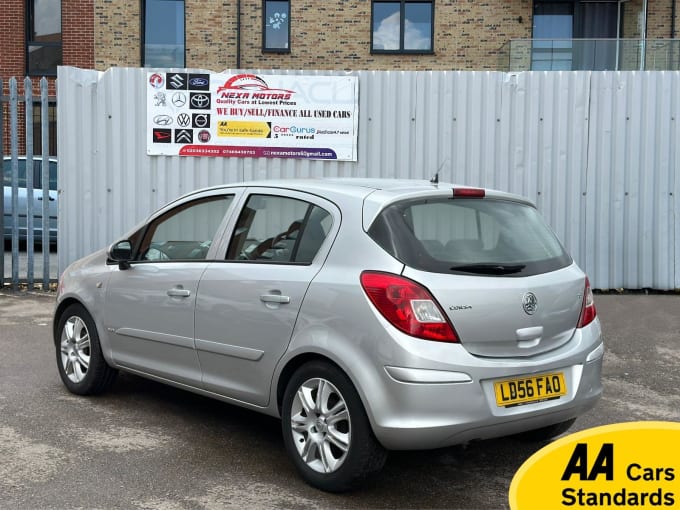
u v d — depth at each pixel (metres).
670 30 18.20
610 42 16.69
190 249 4.92
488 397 3.72
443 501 3.91
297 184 4.49
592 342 4.24
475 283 3.81
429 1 18.11
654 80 9.48
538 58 16.88
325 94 9.41
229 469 4.28
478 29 18.03
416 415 3.60
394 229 3.89
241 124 9.44
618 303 9.15
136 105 9.44
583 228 9.64
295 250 4.25
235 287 4.43
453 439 3.67
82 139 9.45
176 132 9.45
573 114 9.53
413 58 18.12
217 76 9.38
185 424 5.07
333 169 9.52
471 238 4.07
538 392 3.90
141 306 5.05
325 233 4.14
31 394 5.64
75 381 5.62
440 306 3.69
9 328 7.77
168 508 3.72
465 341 3.73
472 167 9.55
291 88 9.41
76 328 5.64
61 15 18.52
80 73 9.39
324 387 3.92
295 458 4.07
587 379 4.15
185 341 4.73
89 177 9.48
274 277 4.23
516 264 4.04
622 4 18.23
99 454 4.46
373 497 3.93
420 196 4.09
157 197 9.52
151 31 18.28
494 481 4.20
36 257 12.61
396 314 3.67
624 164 9.58
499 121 9.52
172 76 9.39
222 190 4.87
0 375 6.13
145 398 5.64
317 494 3.95
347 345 3.79
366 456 3.76
